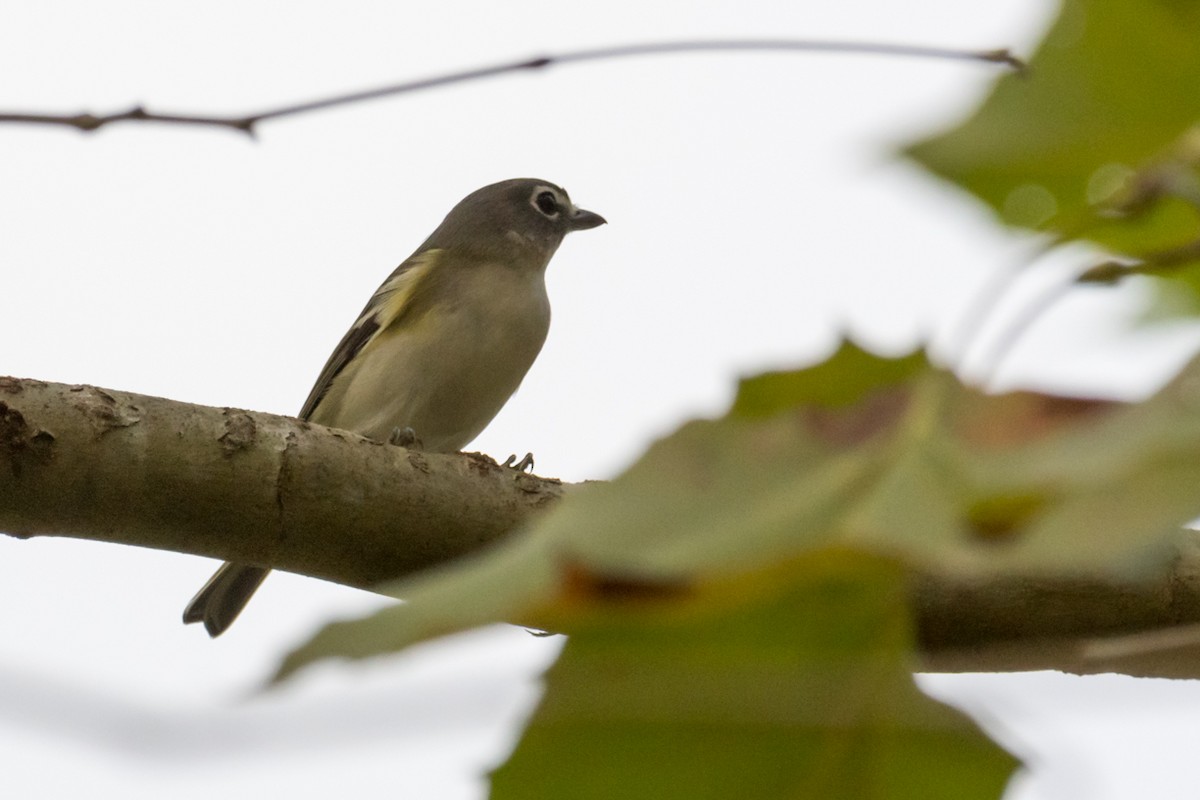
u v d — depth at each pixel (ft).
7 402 24.12
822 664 8.00
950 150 9.05
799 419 7.59
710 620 7.67
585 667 8.21
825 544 6.37
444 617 6.36
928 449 7.14
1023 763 8.79
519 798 8.73
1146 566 5.92
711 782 8.72
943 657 18.44
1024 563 6.00
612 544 6.57
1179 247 11.85
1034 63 9.13
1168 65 8.98
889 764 8.68
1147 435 6.51
